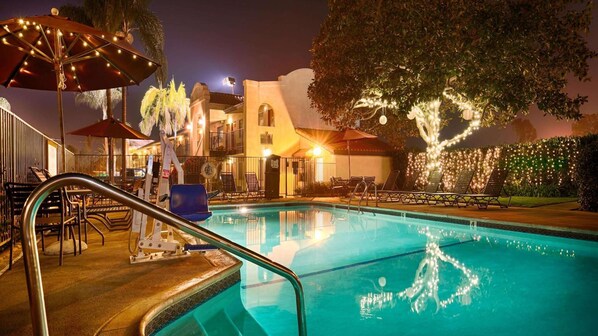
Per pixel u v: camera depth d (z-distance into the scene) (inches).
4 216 239.9
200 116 999.6
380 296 178.4
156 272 173.2
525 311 156.4
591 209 388.8
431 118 627.2
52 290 145.3
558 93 472.4
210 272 172.6
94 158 761.6
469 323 144.9
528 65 474.9
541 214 366.0
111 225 316.5
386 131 734.5
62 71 246.4
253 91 836.0
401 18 474.9
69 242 217.9
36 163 351.9
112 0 711.7
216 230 379.6
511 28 442.9
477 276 209.6
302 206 599.2
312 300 174.4
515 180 594.2
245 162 789.9
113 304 128.8
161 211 71.8
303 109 886.4
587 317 148.9
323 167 808.9
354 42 535.5
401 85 504.1
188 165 721.0
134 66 281.0
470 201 457.7
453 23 453.1
